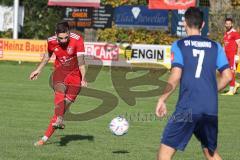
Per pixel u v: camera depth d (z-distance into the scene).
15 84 56.06
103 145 27.94
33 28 95.75
